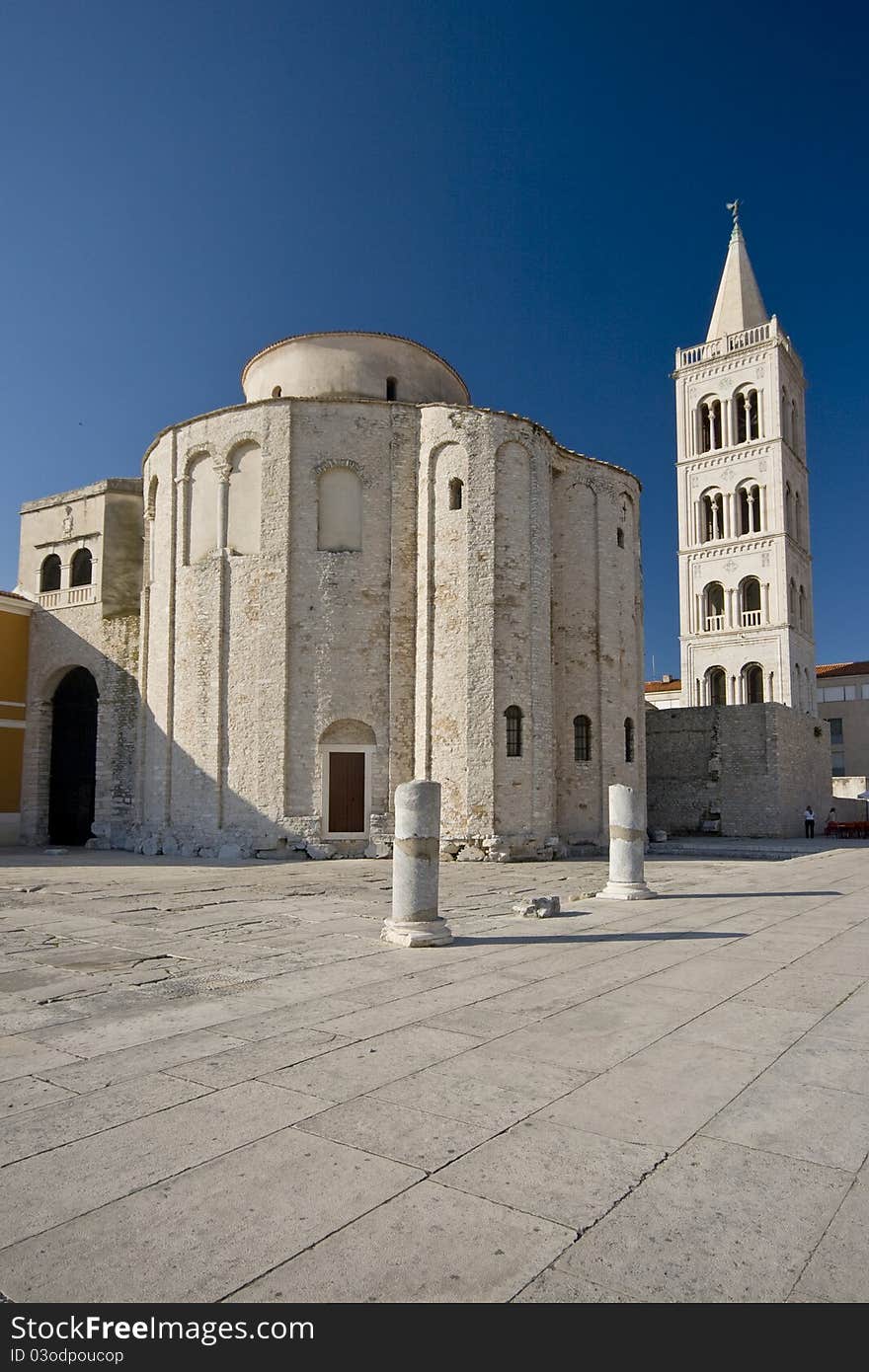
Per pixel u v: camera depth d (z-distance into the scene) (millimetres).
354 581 29141
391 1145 5035
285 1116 5457
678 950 11203
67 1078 6191
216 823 28625
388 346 33781
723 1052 6770
